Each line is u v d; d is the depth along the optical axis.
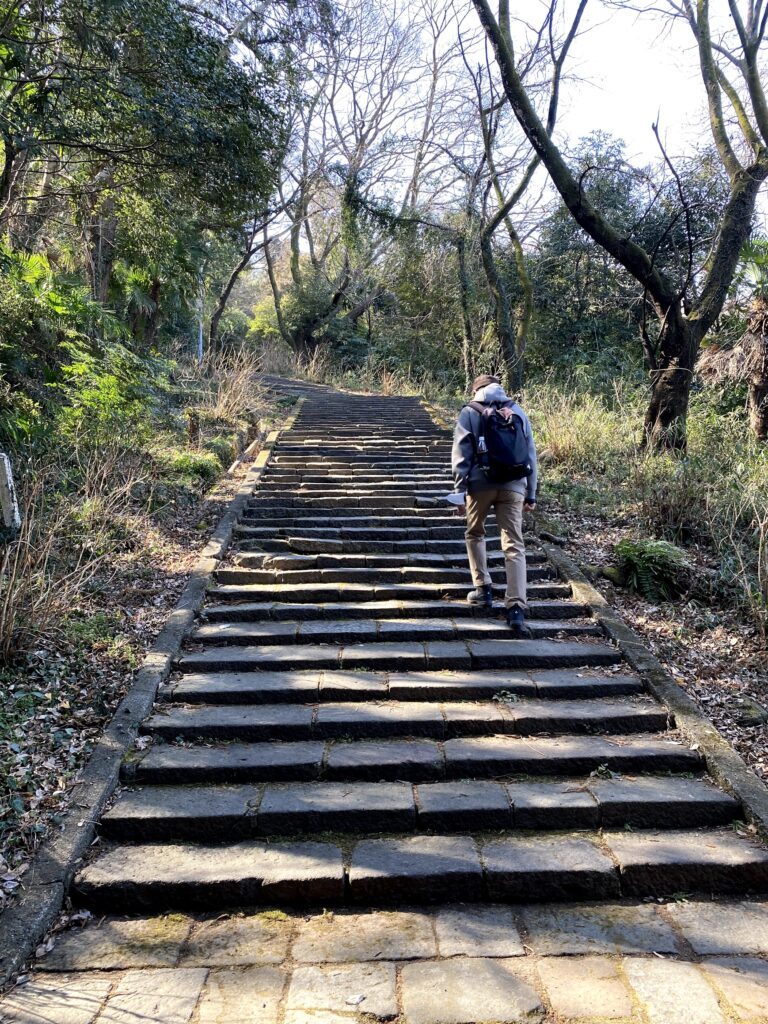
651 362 8.30
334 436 10.23
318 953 2.40
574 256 17.39
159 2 6.09
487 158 14.00
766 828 2.88
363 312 26.19
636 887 2.70
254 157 7.69
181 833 2.94
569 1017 2.13
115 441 6.96
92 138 6.67
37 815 2.92
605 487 7.27
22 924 2.43
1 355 6.27
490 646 4.38
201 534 6.34
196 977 2.30
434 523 6.51
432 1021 2.12
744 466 6.44
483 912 2.62
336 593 5.12
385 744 3.50
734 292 9.65
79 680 3.89
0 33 5.53
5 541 4.48
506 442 4.47
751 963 2.35
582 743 3.48
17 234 8.50
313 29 8.20
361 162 20.72
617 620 4.65
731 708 3.79
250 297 40.75
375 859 2.77
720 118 8.67
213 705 3.83
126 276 11.66
